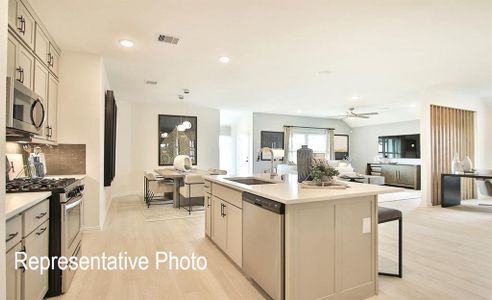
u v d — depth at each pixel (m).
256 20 2.72
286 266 1.85
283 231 1.88
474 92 5.87
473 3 2.39
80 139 3.60
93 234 3.62
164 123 7.48
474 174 5.07
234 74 4.59
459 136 6.12
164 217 4.56
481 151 6.48
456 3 2.39
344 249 2.04
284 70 4.32
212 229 3.27
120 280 2.36
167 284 2.30
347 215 2.06
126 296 2.11
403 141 9.19
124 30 2.94
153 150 7.34
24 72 2.38
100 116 3.69
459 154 6.09
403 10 2.51
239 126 10.09
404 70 4.30
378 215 2.31
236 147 10.34
